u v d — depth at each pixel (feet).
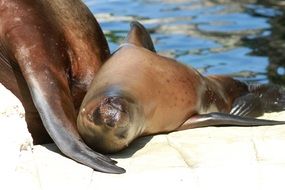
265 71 81.56
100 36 56.65
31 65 50.93
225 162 45.24
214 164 45.09
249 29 96.78
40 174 44.86
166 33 95.50
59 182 43.98
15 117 48.65
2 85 51.37
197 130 53.01
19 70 52.49
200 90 56.54
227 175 43.62
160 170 44.78
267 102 63.82
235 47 89.81
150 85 51.72
